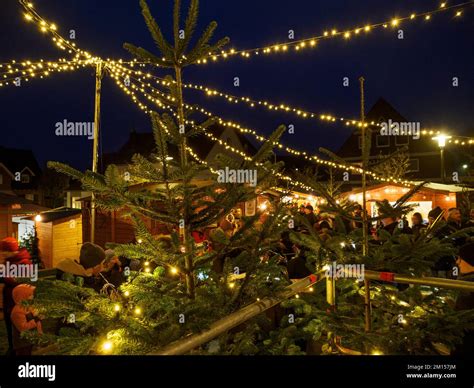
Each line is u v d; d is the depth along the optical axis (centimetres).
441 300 334
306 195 1372
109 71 807
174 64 233
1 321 748
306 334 310
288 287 260
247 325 268
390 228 611
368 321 310
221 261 355
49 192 3944
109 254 458
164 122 219
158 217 235
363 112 334
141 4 221
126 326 202
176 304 227
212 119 239
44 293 209
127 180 220
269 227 242
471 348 279
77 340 195
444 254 308
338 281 346
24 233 1725
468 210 1111
